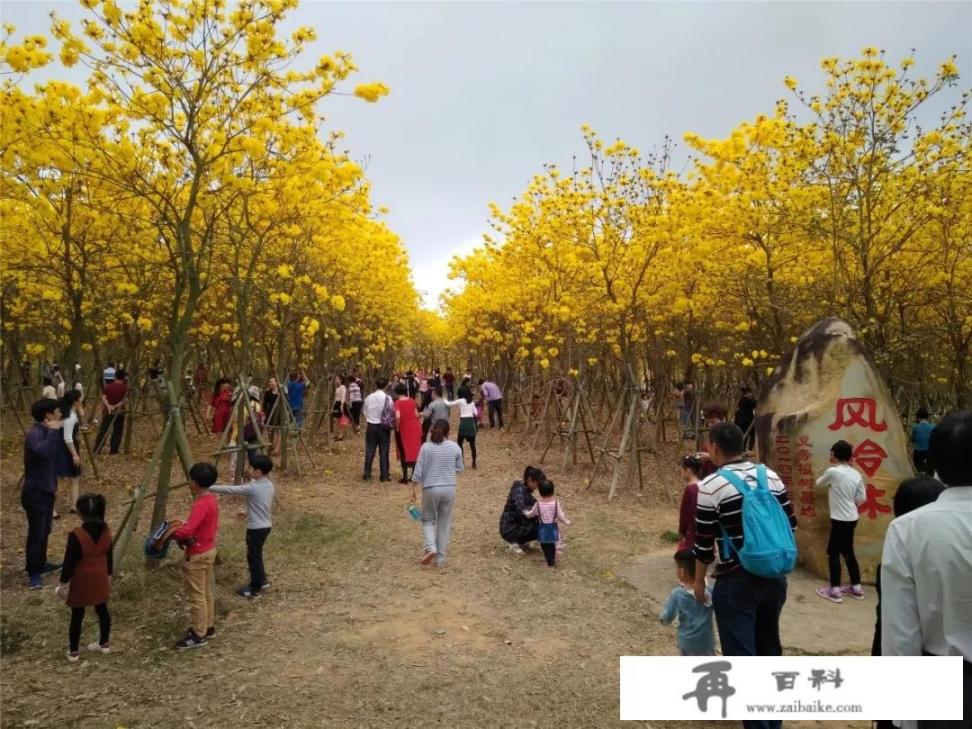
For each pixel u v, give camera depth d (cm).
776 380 802
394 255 1641
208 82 657
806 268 1179
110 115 668
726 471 361
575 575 717
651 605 633
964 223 1009
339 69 662
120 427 1309
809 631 572
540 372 1811
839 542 646
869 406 730
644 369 1711
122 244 1051
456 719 410
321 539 814
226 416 1152
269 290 981
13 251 980
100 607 497
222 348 1784
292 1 627
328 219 1069
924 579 218
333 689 446
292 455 1441
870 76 976
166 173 738
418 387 2572
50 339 1698
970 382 1272
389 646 520
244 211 838
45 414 656
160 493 665
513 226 1317
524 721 409
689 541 598
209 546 526
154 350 1606
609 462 1426
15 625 541
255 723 402
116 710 416
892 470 717
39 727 395
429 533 728
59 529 808
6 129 655
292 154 762
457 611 602
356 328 1683
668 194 1068
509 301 1698
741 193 1127
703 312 1317
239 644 520
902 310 1118
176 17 618
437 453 730
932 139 970
